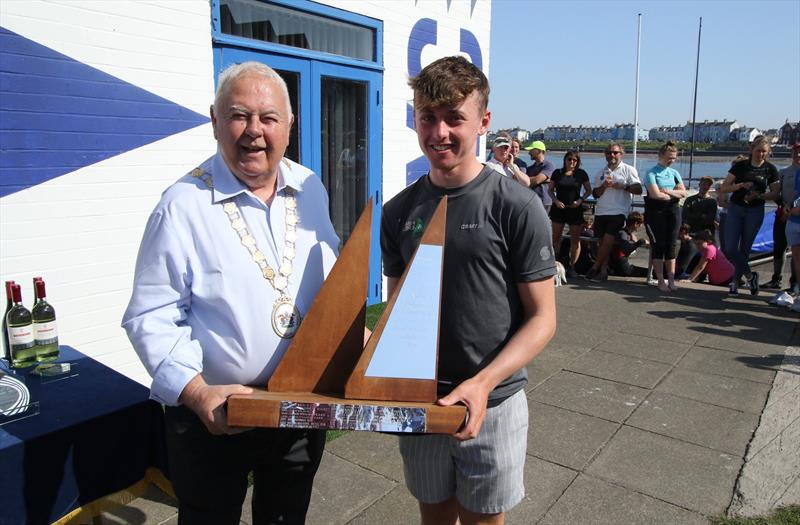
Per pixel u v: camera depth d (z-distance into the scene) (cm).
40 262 312
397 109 568
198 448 159
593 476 289
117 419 202
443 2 602
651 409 364
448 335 163
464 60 155
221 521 165
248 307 154
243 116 148
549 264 158
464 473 176
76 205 324
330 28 489
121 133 340
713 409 364
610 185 719
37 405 200
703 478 287
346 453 310
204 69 381
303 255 166
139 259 151
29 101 301
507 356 152
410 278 145
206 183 155
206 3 378
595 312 588
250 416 135
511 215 155
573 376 418
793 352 470
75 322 329
